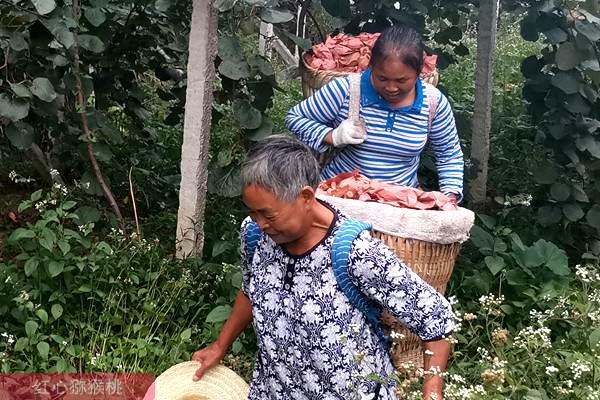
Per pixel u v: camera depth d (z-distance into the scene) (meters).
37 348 3.33
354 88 3.61
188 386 2.95
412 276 2.43
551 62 5.02
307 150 2.37
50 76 4.42
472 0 5.71
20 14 3.98
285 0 5.60
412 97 3.62
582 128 4.82
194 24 4.20
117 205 5.11
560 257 4.19
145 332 3.61
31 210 5.16
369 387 2.49
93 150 4.66
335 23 5.88
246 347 3.69
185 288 3.93
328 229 2.44
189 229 4.38
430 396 2.44
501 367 2.96
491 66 5.64
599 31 4.66
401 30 3.41
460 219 3.19
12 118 4.01
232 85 4.57
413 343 3.38
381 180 3.71
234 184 4.52
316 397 2.52
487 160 5.77
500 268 4.13
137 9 5.55
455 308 4.11
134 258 4.08
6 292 3.65
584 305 3.81
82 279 3.83
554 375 3.22
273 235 2.38
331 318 2.44
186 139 4.32
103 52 5.47
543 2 4.83
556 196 4.80
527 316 4.08
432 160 5.31
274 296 2.52
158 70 5.73
